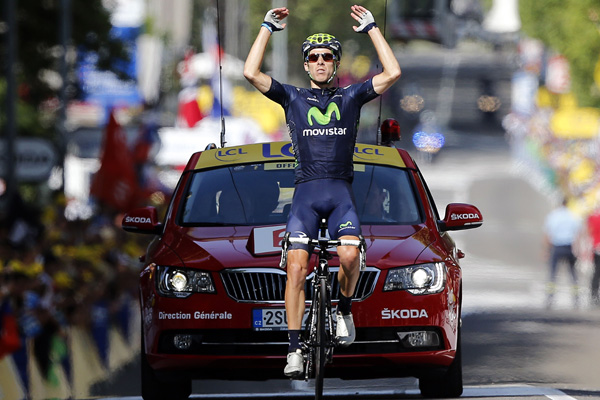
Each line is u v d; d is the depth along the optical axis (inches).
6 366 1844.2
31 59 4323.3
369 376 1178.0
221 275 1151.6
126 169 3324.3
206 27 6889.8
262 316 1138.0
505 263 4766.2
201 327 1144.8
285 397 1327.5
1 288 1855.3
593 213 3526.1
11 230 2287.2
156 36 6373.0
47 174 3139.8
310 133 1045.8
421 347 1155.3
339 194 1043.9
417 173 1320.1
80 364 2102.6
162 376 1182.3
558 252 3690.9
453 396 1246.3
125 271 2561.5
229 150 1357.0
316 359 1019.3
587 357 2064.5
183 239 1210.6
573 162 6835.6
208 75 5841.5
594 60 7283.5
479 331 2527.1
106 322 2304.4
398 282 1150.3
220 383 1900.8
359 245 1028.5
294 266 1027.3
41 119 4387.3
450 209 1282.0
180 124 5718.5
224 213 1261.1
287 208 1261.1
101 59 4530.0
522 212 7381.9
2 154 3176.7
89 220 3097.9
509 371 1849.2
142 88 6195.9
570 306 3213.6
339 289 1115.3
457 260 1227.2
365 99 1056.2
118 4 4638.3
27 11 4264.3
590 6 7234.3
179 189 1306.6
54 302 1963.6
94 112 6314.0
